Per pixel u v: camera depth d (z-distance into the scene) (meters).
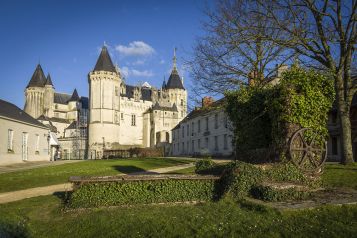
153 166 25.33
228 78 19.97
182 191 11.30
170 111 94.62
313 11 17.56
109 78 85.38
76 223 8.62
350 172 13.55
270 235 6.86
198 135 51.44
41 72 111.06
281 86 12.94
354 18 16.59
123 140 91.50
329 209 8.51
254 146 15.41
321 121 13.04
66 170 24.09
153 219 8.39
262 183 10.75
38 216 9.86
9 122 34.75
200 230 7.28
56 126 102.31
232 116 16.95
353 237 6.53
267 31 18.48
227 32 19.05
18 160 36.66
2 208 11.06
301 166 12.17
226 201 10.27
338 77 17.33
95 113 84.19
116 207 10.45
